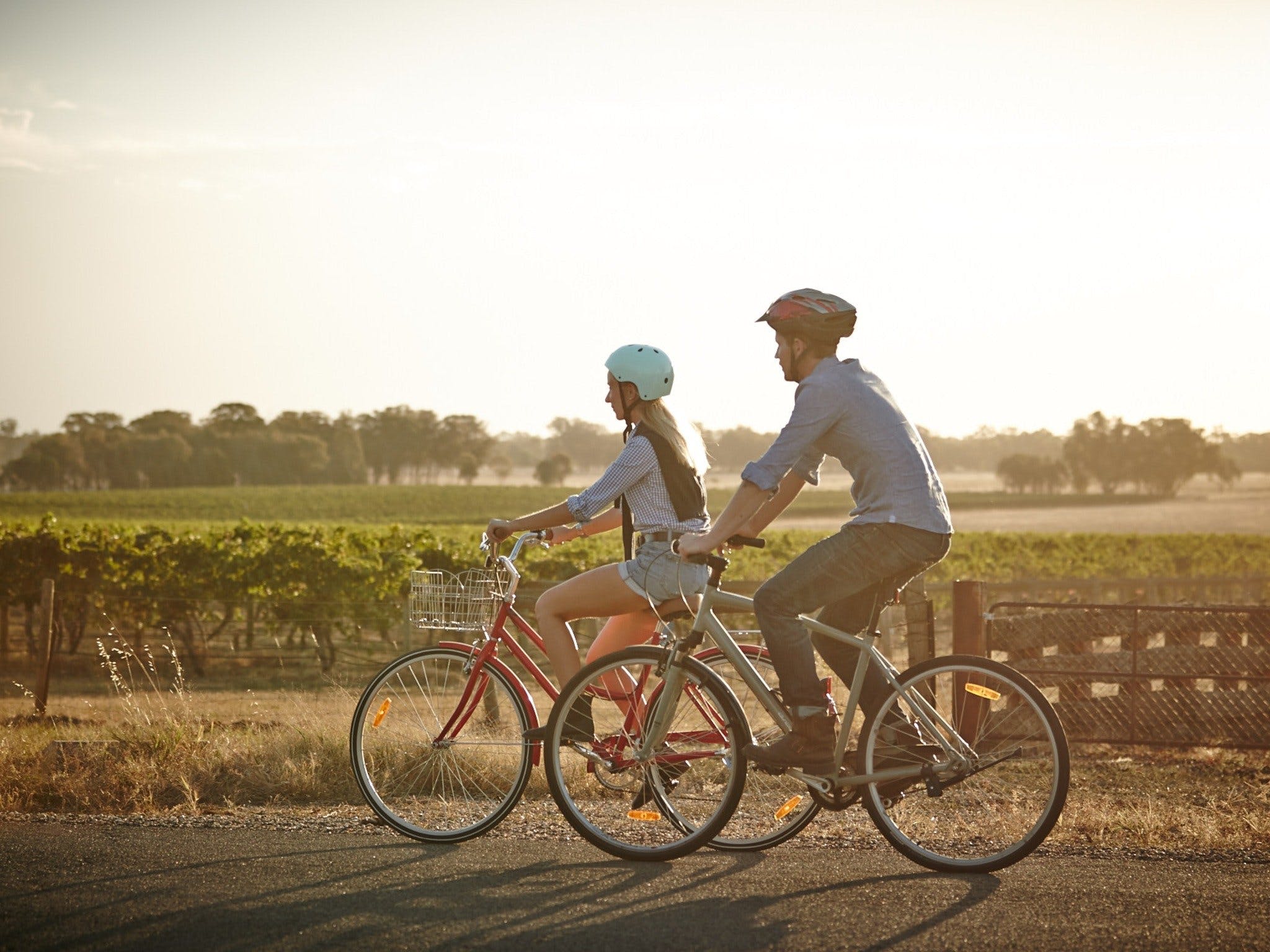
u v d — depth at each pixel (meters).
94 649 26.55
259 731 12.07
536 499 121.19
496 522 8.37
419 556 28.36
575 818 8.00
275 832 8.34
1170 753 13.23
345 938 5.96
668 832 8.16
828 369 7.35
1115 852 7.84
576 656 8.30
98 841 7.92
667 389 8.30
